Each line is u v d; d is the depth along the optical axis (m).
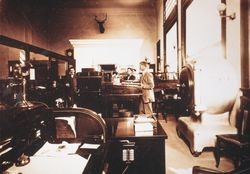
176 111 7.48
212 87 4.20
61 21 13.91
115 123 3.43
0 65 11.21
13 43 2.02
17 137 1.76
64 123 2.55
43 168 1.66
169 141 5.30
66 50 13.38
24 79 2.16
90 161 1.77
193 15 7.90
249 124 3.54
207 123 4.40
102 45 13.00
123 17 13.97
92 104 7.54
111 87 7.67
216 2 6.05
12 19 12.46
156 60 13.73
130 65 12.87
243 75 4.09
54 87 4.80
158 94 8.63
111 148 2.66
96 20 13.41
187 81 4.46
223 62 4.36
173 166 3.84
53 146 2.10
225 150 4.11
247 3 4.05
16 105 1.97
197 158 4.22
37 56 13.28
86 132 2.63
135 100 7.65
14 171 1.59
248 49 4.05
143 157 2.67
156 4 13.52
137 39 12.79
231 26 4.48
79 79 7.54
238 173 1.82
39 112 2.07
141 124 2.87
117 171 2.67
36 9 13.77
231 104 4.28
